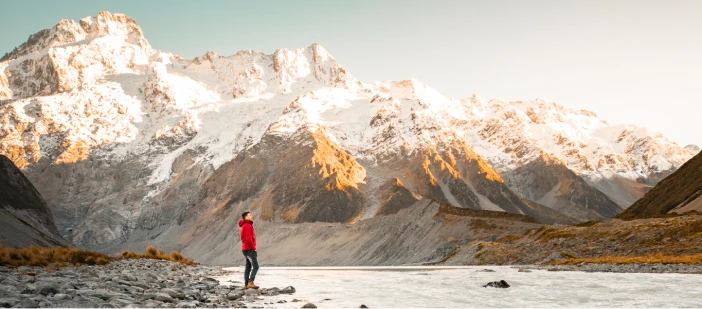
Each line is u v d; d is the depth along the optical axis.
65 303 21.44
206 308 23.33
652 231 97.81
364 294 34.03
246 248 34.41
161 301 25.02
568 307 27.47
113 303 22.78
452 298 31.92
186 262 85.81
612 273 57.28
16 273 34.22
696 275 50.53
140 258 76.94
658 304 28.39
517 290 37.53
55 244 115.19
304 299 29.67
